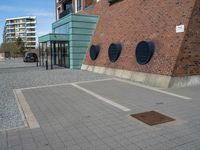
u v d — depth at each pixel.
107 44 17.95
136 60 13.59
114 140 4.94
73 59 21.45
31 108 7.73
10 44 85.44
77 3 29.55
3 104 8.38
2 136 5.34
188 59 11.25
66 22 22.27
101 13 21.67
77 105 7.99
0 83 13.58
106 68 16.88
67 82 13.30
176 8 12.09
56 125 5.97
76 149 4.58
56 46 25.23
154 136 5.08
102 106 7.76
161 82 11.19
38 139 5.11
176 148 4.50
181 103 7.90
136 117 6.45
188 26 11.15
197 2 11.44
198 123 5.85
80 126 5.86
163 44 12.02
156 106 7.58
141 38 13.95
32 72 19.48
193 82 11.39
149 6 14.40
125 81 13.12
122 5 18.08
